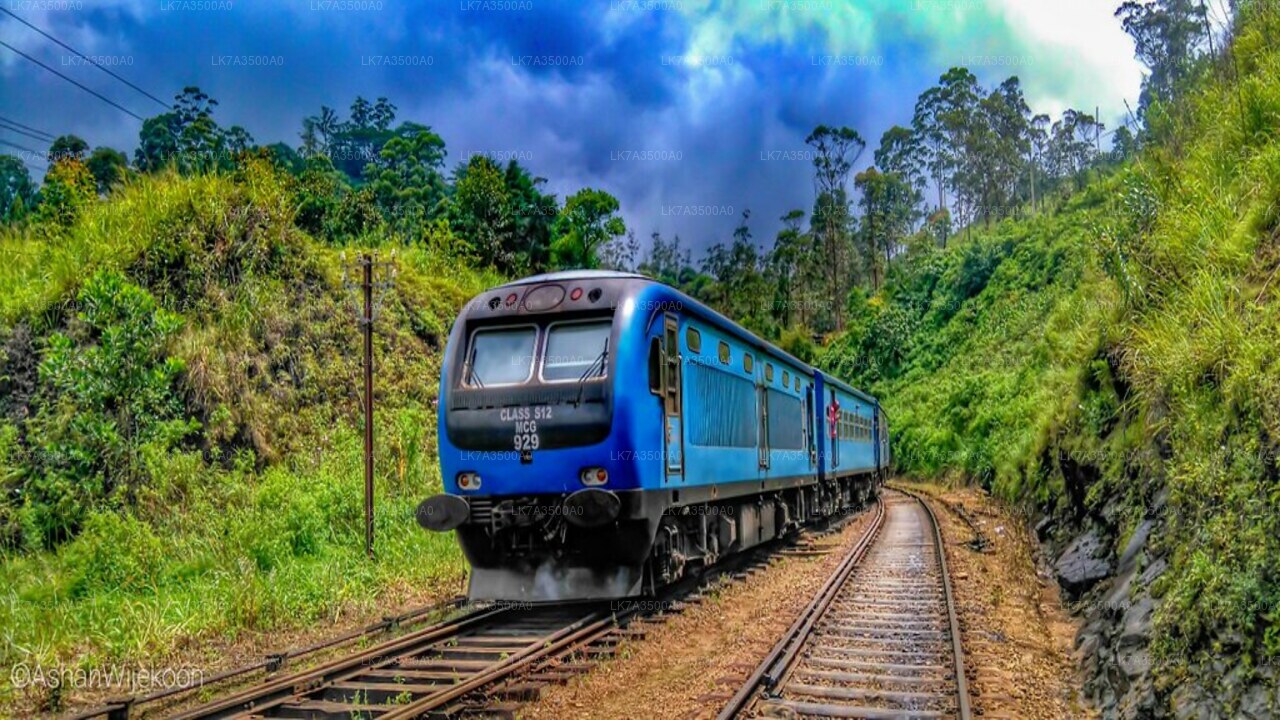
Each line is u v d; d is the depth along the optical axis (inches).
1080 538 428.1
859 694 256.1
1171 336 316.5
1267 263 290.7
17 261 578.6
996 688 265.4
